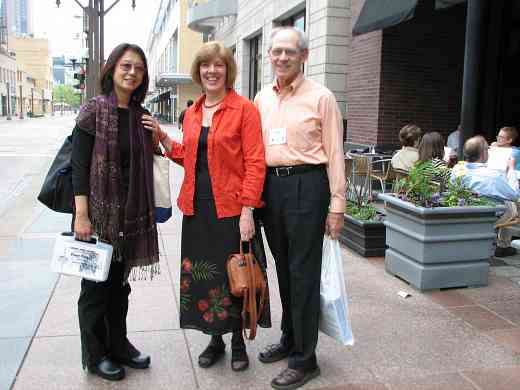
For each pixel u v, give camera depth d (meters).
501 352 3.54
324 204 3.05
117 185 2.88
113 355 3.24
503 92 9.68
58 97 175.00
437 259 4.64
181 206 3.16
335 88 11.71
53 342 3.57
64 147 2.97
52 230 6.79
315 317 3.09
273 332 3.82
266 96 3.17
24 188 10.55
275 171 3.05
